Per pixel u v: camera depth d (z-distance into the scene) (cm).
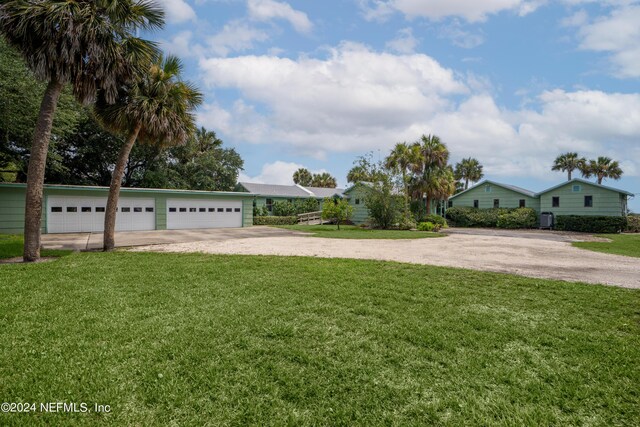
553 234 2045
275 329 381
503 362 312
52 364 295
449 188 2588
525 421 230
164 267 732
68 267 723
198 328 382
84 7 786
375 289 559
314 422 228
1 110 1348
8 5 725
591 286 587
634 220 2369
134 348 329
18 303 461
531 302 493
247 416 232
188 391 260
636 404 248
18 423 220
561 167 4197
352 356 321
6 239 1177
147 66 961
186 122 1077
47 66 775
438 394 261
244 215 2328
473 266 792
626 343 351
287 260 840
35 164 817
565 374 290
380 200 2259
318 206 3238
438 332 378
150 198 1941
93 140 2423
